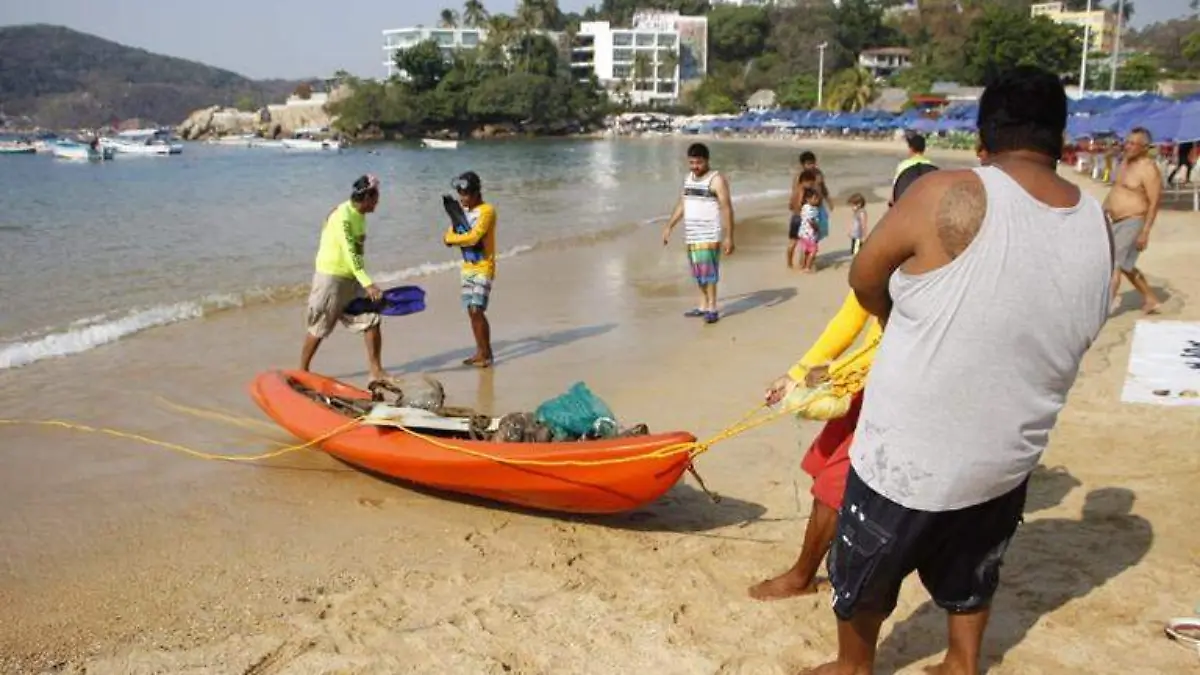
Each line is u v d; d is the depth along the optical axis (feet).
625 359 31.09
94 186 127.13
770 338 33.88
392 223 76.89
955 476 9.77
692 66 535.19
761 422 15.92
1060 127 9.72
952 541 10.82
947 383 9.61
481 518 18.57
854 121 341.82
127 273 49.14
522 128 437.17
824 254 55.57
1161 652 12.92
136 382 28.40
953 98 330.95
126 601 15.34
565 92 447.42
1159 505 17.63
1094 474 19.27
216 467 21.31
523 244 63.67
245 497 19.62
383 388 23.00
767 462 21.34
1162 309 34.22
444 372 29.76
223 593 15.58
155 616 14.87
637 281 47.21
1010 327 9.37
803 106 430.61
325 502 19.35
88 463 21.53
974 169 9.65
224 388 27.81
